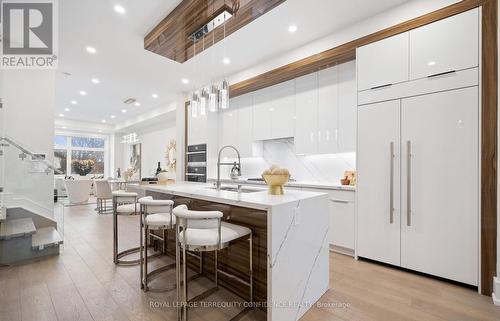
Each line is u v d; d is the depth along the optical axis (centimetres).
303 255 190
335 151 356
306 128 391
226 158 534
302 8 268
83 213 585
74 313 184
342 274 252
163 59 397
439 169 235
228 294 213
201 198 212
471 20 218
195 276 245
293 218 180
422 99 244
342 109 350
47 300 202
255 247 196
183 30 283
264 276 189
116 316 181
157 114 732
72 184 692
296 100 405
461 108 222
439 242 234
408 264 253
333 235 318
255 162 517
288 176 211
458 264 224
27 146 334
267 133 448
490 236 208
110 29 307
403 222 256
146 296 208
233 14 249
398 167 259
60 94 594
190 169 557
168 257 298
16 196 322
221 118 543
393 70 263
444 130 232
